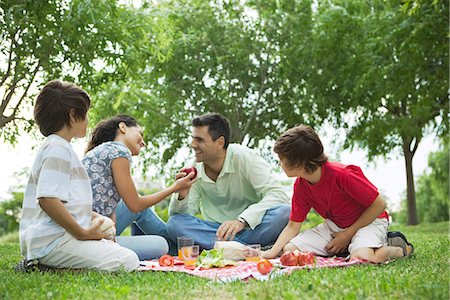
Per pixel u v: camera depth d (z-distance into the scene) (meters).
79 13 7.30
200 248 4.72
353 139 15.41
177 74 15.66
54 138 3.45
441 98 13.05
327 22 13.75
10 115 7.89
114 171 3.88
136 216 4.72
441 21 10.31
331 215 4.26
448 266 3.32
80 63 8.00
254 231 4.73
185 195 4.68
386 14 11.98
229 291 2.69
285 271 3.25
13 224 19.70
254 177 4.91
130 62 8.57
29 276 3.22
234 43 15.15
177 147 15.97
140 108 15.16
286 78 15.56
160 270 3.48
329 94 15.12
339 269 3.33
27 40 7.39
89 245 3.41
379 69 12.29
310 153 3.98
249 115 15.91
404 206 29.42
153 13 8.88
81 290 2.66
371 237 3.98
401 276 2.87
